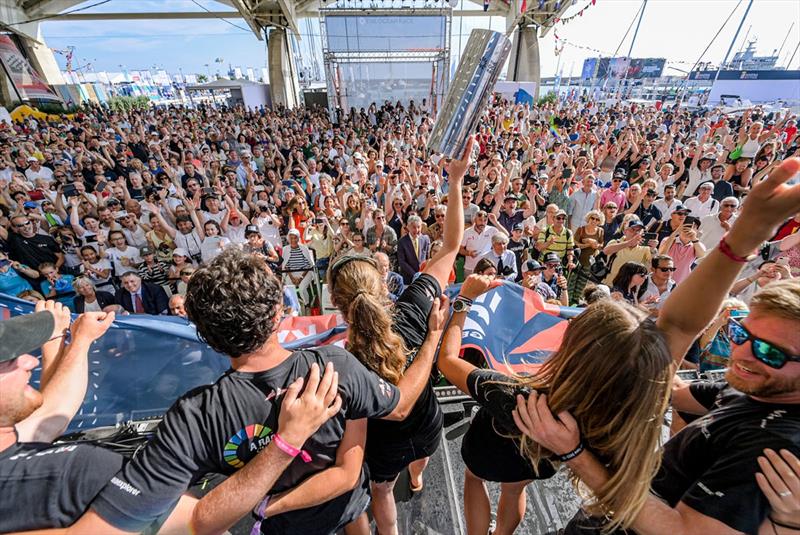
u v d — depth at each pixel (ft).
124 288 15.25
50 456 2.83
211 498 2.88
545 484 6.50
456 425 7.75
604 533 3.76
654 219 20.61
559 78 110.73
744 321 3.43
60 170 28.81
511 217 21.90
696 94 99.50
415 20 66.18
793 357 3.01
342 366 3.63
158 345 7.86
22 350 2.96
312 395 3.09
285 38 92.73
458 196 5.75
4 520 2.65
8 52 71.87
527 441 3.61
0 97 70.44
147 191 25.95
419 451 5.24
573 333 3.38
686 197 27.61
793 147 33.04
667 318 3.79
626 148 37.35
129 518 2.66
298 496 3.64
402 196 23.45
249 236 17.47
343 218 20.92
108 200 21.88
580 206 24.00
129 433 7.00
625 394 2.99
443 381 8.89
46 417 4.06
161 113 74.13
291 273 17.69
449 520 6.16
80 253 17.20
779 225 2.88
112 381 7.66
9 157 34.63
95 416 7.51
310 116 72.38
